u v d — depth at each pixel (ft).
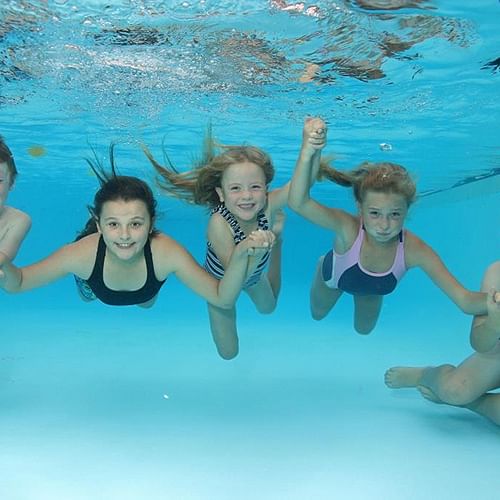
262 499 4.03
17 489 4.17
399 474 4.47
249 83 8.58
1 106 10.35
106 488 4.19
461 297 5.17
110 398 6.56
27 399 6.47
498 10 5.91
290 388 7.19
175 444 5.09
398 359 9.62
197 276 4.84
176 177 5.83
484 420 5.87
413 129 10.99
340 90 8.77
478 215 19.21
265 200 5.24
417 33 6.57
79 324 13.47
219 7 6.04
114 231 4.44
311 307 7.15
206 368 8.42
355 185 5.41
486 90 8.56
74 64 7.99
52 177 20.04
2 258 4.32
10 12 6.25
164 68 8.02
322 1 5.83
